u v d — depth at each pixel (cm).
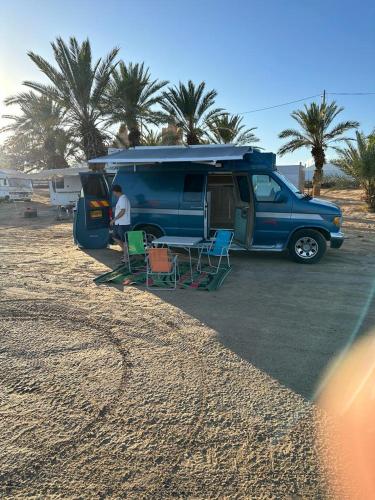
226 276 700
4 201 3109
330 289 615
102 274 708
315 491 229
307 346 414
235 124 2812
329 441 270
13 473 241
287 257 857
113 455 257
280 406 309
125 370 364
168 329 459
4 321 484
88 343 422
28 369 368
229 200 985
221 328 461
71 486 232
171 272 644
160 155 781
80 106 2069
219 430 281
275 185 785
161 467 247
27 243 1054
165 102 2339
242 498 224
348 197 2566
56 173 2123
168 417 296
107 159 765
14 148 3269
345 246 975
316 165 2736
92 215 905
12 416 298
